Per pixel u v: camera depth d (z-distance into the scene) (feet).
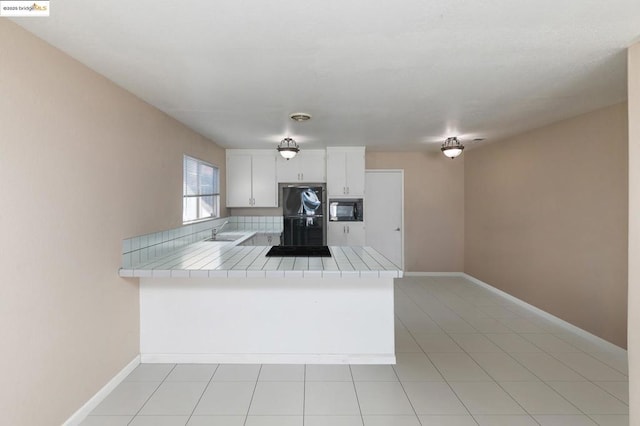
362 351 9.66
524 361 9.81
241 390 8.24
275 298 9.63
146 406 7.54
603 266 10.63
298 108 10.21
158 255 10.29
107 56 6.60
